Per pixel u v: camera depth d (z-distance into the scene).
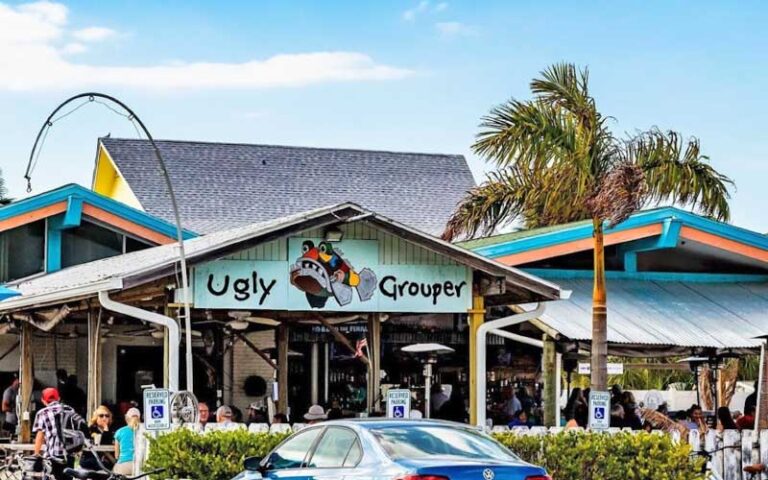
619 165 22.66
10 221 29.55
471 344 22.03
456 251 21.62
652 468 18.62
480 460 13.05
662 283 27.45
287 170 38.06
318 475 13.73
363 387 28.59
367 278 21.39
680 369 35.31
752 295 27.53
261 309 20.84
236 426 18.48
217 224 35.06
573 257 26.84
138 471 18.69
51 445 17.44
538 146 23.20
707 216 24.97
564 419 25.42
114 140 37.53
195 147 37.97
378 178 38.56
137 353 29.80
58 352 29.39
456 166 39.81
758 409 21.69
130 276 19.53
